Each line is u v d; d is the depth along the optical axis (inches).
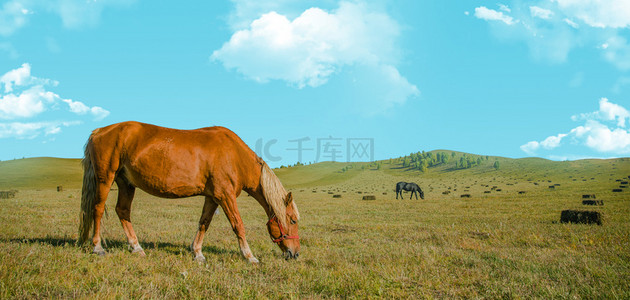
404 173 5826.8
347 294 156.6
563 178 3169.3
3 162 3927.2
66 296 135.4
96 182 219.3
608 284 172.1
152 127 222.8
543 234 358.3
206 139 222.8
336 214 644.7
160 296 139.8
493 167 5526.6
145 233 330.3
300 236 350.6
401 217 574.9
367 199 1507.1
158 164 209.6
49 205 646.5
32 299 131.5
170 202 888.9
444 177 4817.9
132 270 178.1
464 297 157.2
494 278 181.3
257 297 145.6
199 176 215.6
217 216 563.8
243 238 221.0
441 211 697.6
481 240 331.9
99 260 192.4
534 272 195.5
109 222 401.1
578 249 278.2
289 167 7037.4
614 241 305.3
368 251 258.8
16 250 190.5
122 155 214.1
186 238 309.0
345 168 6373.0
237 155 226.2
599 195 1261.1
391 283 169.8
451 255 246.5
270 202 226.4
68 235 282.2
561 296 152.3
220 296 146.5
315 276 179.2
